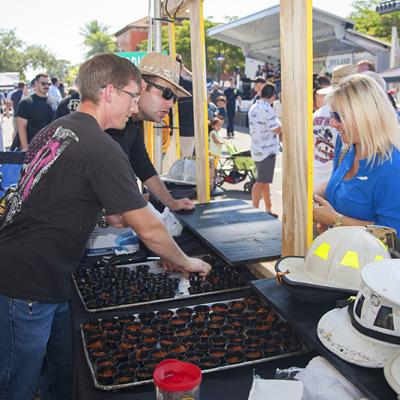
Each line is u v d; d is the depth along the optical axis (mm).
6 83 14086
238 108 16141
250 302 1645
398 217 1590
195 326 1511
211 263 2025
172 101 2096
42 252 1358
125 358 1329
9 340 1408
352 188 1714
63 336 1773
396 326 968
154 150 3816
